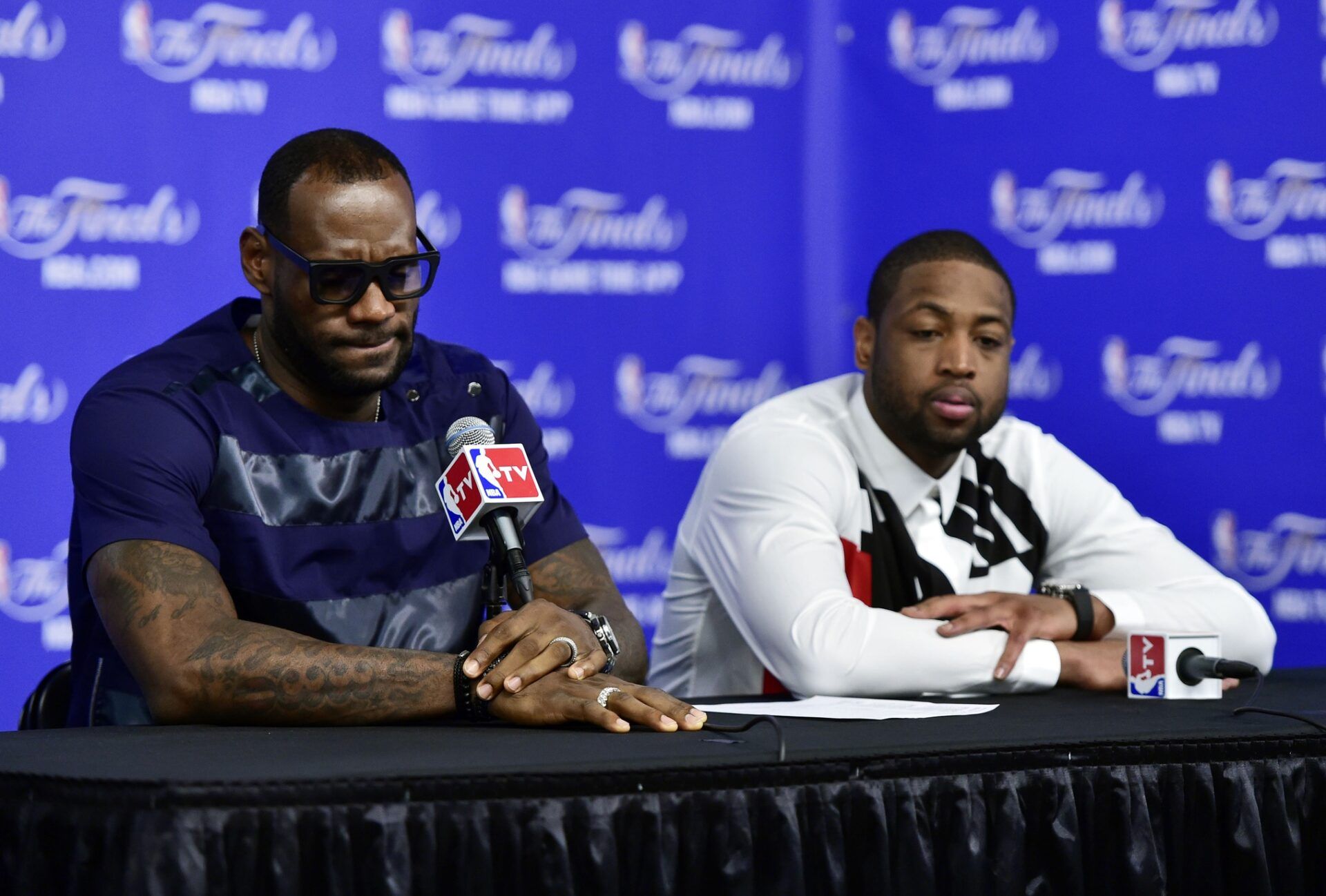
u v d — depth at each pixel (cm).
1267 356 591
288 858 196
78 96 530
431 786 203
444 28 565
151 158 536
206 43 541
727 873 213
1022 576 401
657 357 585
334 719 261
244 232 318
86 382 532
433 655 267
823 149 595
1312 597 591
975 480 404
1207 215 593
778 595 341
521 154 573
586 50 579
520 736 244
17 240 525
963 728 253
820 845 219
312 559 313
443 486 287
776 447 369
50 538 528
